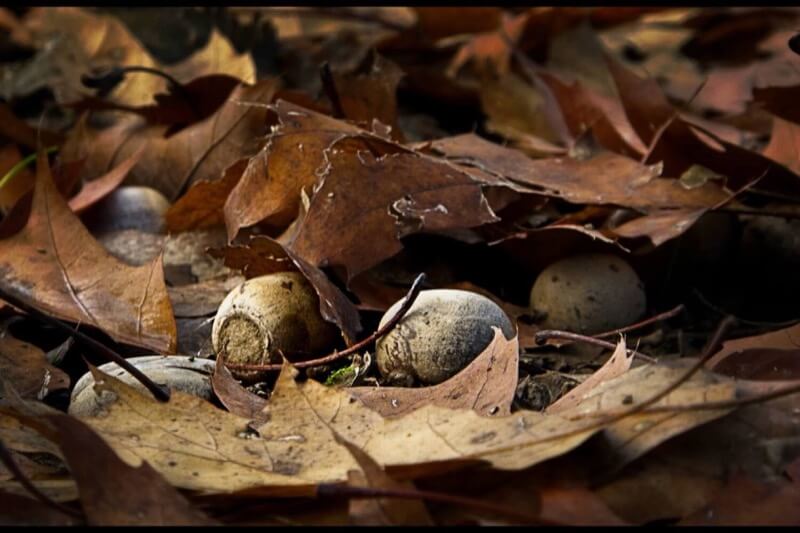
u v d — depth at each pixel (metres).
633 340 0.73
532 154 0.86
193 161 0.82
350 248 0.72
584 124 0.87
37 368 0.69
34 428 0.61
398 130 0.81
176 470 0.61
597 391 0.62
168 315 0.71
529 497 0.60
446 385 0.65
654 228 0.73
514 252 0.76
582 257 0.74
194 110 0.87
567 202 0.78
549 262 0.76
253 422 0.64
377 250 0.72
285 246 0.71
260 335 0.70
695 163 0.78
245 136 0.82
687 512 0.60
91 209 0.80
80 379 0.68
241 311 0.70
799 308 0.77
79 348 0.72
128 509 0.59
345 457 0.61
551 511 0.59
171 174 0.83
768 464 0.61
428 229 0.73
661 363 0.62
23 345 0.70
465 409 0.63
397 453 0.61
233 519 0.60
